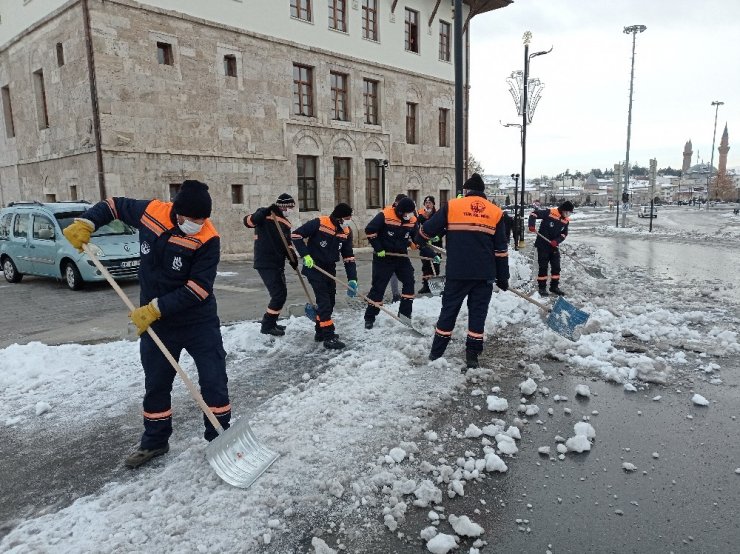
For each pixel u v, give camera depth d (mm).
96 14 14133
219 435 3078
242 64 17344
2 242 11438
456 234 4902
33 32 16688
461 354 5383
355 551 2504
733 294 8883
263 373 4930
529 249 19562
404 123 23781
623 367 4898
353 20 21078
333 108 20953
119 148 14734
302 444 3465
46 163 17406
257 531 2619
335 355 5430
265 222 5977
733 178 125438
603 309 7238
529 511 2799
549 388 4523
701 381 4656
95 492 3016
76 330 6734
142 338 3283
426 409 4027
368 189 22750
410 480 3021
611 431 3717
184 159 16109
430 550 2498
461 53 9219
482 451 3436
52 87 16203
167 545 2508
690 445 3496
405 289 6512
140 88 15023
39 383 4691
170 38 15516
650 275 11570
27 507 2887
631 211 71500
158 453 3375
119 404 4289
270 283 6000
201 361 3371
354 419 3834
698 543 2523
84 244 3367
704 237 23406
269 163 18406
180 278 3211
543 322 6668
